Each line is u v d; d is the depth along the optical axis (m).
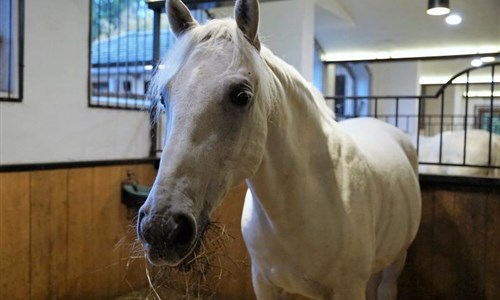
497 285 1.89
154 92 0.95
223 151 0.83
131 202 2.40
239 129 0.85
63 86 2.18
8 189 1.91
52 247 2.11
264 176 1.03
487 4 5.02
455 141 2.80
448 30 6.07
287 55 4.28
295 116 1.08
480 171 2.65
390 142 1.64
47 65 2.10
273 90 0.97
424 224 2.02
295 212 1.08
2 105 1.91
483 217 1.90
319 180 1.12
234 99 0.83
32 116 2.04
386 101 8.89
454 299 1.98
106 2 2.66
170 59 0.88
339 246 1.13
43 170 2.04
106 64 2.82
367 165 1.28
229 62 0.84
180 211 0.75
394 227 1.41
